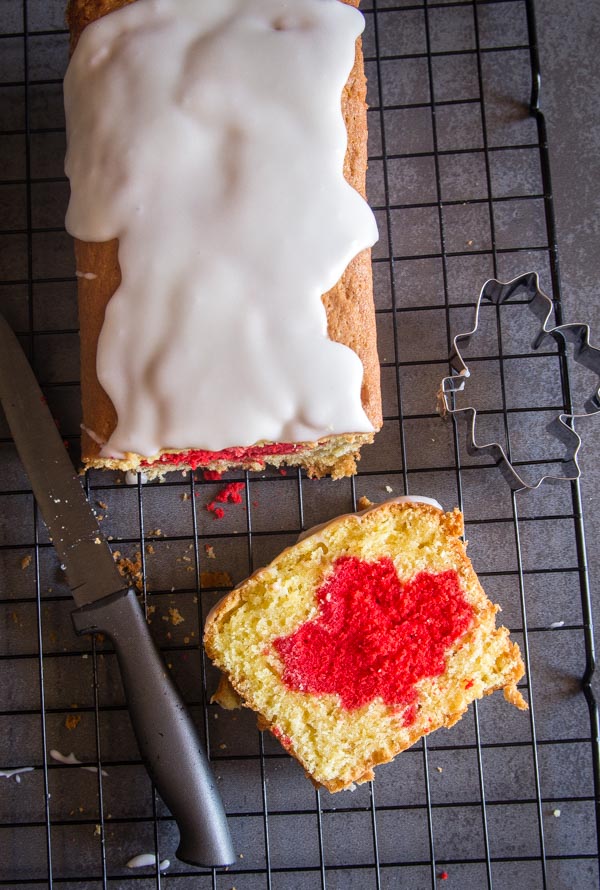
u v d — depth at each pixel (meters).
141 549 0.52
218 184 0.46
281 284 0.46
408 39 0.54
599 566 0.53
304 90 0.47
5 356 0.50
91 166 0.47
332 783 0.49
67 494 0.49
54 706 0.52
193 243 0.46
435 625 0.49
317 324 0.46
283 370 0.46
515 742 0.52
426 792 0.52
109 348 0.46
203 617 0.52
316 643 0.49
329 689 0.49
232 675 0.49
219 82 0.47
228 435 0.46
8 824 0.51
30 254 0.52
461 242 0.53
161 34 0.47
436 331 0.53
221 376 0.46
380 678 0.49
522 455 0.53
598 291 0.53
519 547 0.52
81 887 0.52
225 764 0.52
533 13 0.52
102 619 0.49
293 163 0.47
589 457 0.53
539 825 0.51
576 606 0.53
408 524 0.50
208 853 0.48
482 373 0.53
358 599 0.49
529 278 0.50
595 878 0.52
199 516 0.53
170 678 0.49
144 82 0.47
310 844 0.52
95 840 0.52
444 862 0.51
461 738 0.52
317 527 0.50
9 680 0.52
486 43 0.54
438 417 0.53
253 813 0.51
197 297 0.46
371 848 0.52
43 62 0.53
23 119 0.53
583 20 0.53
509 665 0.50
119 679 0.52
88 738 0.52
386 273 0.53
